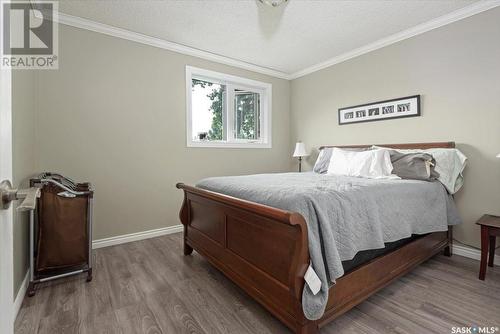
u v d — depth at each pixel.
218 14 2.52
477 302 1.69
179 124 3.27
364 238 1.56
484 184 2.36
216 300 1.73
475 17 2.37
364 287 1.57
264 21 2.65
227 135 3.82
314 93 4.00
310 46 3.24
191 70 3.35
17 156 1.74
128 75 2.90
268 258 1.49
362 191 1.69
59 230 1.97
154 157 3.09
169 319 1.53
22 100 1.90
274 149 4.25
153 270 2.19
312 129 4.05
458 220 2.39
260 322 1.50
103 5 2.35
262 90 4.20
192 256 2.51
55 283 1.96
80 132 2.63
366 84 3.28
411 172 2.38
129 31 2.84
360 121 3.35
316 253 1.28
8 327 0.60
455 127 2.52
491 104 2.30
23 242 1.85
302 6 2.38
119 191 2.87
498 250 2.28
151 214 3.08
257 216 1.56
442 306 1.64
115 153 2.83
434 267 2.22
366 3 2.34
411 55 2.83
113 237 2.83
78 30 2.60
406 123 2.90
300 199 1.40
